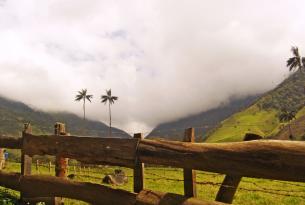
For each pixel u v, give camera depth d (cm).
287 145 583
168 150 772
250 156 622
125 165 873
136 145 848
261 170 608
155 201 773
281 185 2559
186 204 719
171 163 762
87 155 969
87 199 946
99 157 930
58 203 1080
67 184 1013
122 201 850
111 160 905
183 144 750
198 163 705
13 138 1250
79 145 998
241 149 639
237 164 640
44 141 1116
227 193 705
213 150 682
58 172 1076
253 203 1838
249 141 639
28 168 1197
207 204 687
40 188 1101
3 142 1286
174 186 2339
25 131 1197
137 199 812
